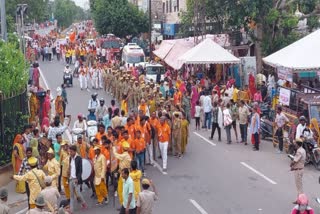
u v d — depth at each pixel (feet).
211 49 106.01
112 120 66.90
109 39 191.01
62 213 35.12
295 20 110.52
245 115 74.64
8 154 59.52
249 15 112.88
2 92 60.49
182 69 129.90
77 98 115.03
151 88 89.51
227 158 68.08
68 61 184.44
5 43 78.74
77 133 60.64
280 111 70.79
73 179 49.11
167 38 202.49
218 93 86.99
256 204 50.62
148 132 63.31
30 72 104.68
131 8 211.41
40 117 79.66
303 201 36.42
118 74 108.58
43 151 54.29
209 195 53.62
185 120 69.36
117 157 50.29
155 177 60.18
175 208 49.80
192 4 136.46
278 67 86.58
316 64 79.66
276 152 70.64
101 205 51.19
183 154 70.38
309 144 62.75
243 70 111.75
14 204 51.85
